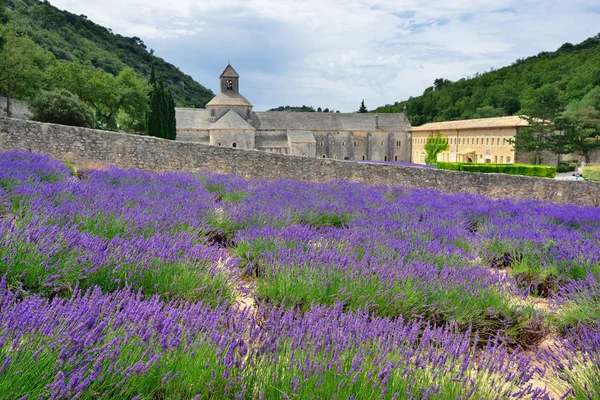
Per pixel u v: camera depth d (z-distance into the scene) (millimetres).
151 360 1961
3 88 37125
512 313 4047
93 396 1839
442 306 3900
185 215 5961
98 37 127500
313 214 7691
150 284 3424
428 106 110500
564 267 5566
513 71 104375
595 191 18328
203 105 136375
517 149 51500
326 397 2092
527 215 9805
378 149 71062
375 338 2650
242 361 2260
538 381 3072
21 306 2189
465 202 12250
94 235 4129
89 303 2418
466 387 2326
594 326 3686
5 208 4984
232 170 16609
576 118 51000
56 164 9711
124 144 15344
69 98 33688
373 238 5855
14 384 1688
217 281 3656
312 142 63000
